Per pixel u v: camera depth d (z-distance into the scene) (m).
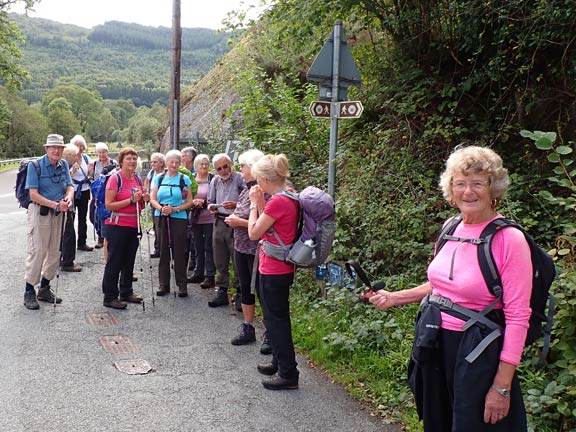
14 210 14.09
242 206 5.25
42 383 4.11
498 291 2.27
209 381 4.28
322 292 5.99
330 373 4.44
